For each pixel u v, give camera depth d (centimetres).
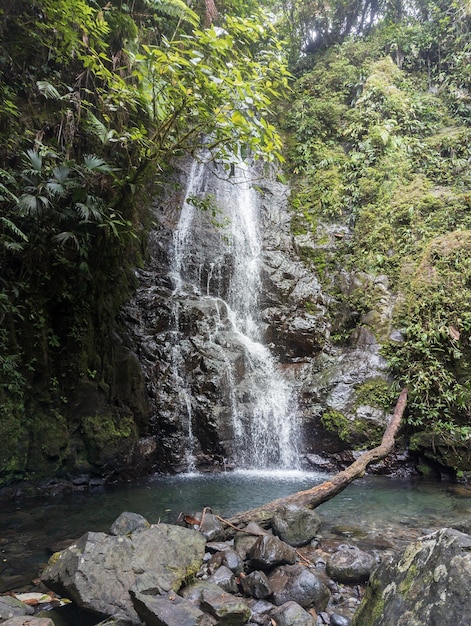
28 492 532
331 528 400
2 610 238
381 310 778
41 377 574
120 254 782
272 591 265
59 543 373
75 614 249
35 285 578
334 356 785
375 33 1309
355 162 1030
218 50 518
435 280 716
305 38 1422
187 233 973
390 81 1145
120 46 684
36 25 573
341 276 895
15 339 544
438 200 853
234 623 233
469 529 307
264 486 565
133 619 234
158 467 653
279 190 1094
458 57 1151
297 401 723
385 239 867
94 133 640
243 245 984
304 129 1162
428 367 668
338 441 672
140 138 600
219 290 924
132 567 259
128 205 717
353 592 280
